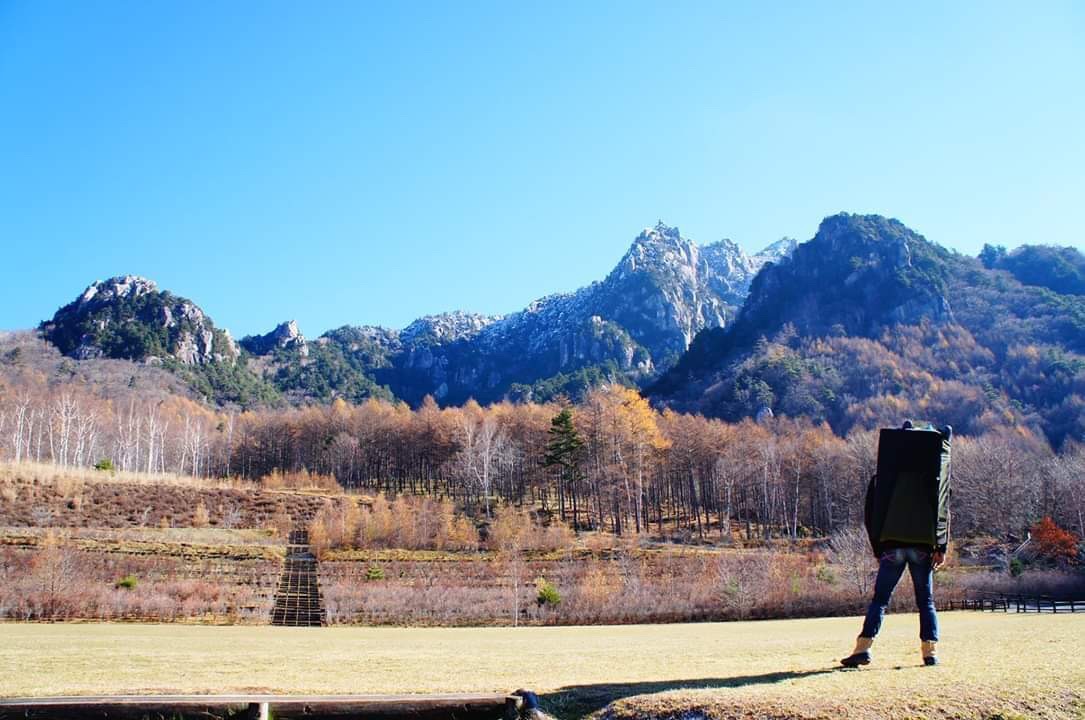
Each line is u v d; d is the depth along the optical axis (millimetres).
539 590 49344
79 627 33250
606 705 9664
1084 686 9031
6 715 9656
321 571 59938
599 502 93312
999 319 180375
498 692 10477
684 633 27141
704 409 175250
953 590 50969
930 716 8289
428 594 50094
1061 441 127250
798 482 95062
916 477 10930
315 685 11258
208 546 66062
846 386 165125
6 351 197625
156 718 9820
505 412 124188
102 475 87250
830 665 11398
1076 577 57219
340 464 118250
